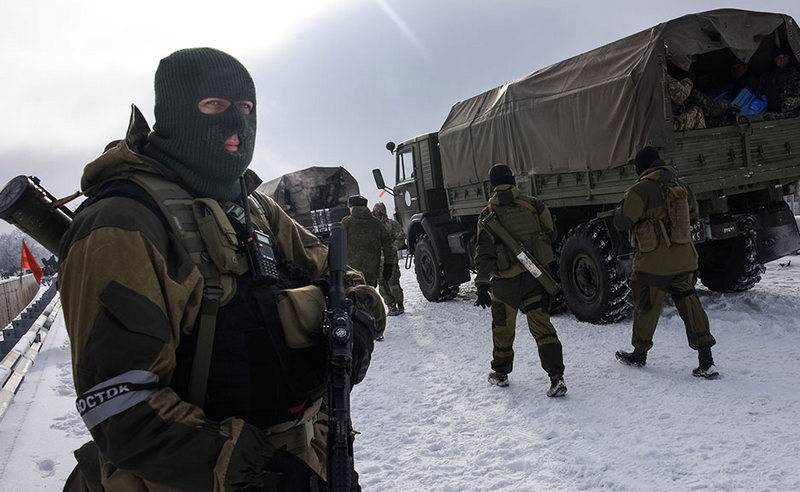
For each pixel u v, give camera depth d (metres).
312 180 17.44
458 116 9.04
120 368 1.12
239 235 1.40
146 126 1.47
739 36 6.16
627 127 6.00
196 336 1.27
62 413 4.74
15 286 11.21
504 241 4.58
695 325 4.43
